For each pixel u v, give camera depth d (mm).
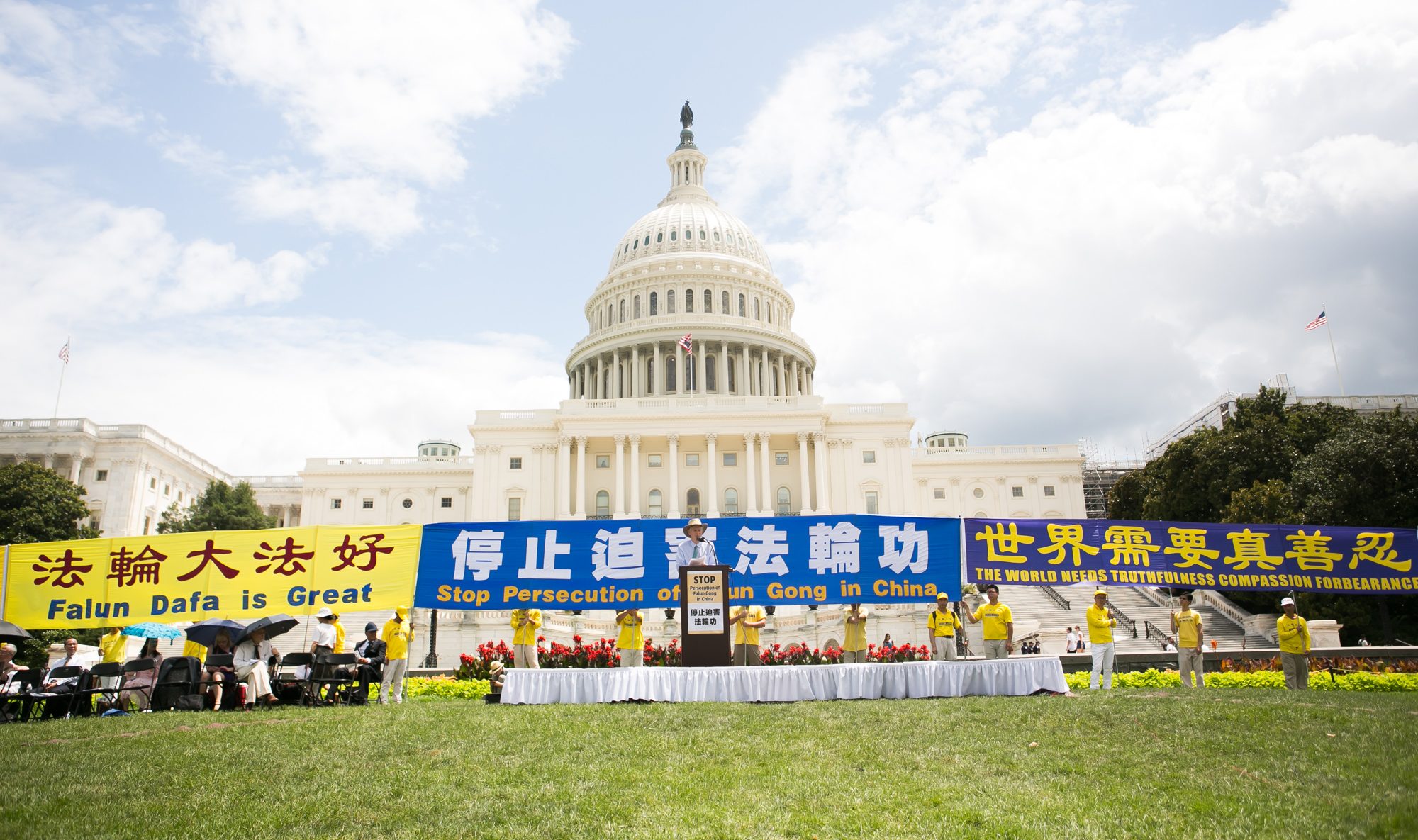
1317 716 15680
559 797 11336
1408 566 26266
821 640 52250
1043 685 19031
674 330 99375
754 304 107750
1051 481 95875
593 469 83688
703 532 21312
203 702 20078
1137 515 79188
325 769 12758
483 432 83938
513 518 82062
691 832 9961
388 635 21875
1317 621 41125
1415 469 46344
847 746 13898
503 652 31297
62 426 82625
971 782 11922
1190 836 9578
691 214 113250
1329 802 10641
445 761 13219
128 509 82875
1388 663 30859
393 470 92750
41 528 62094
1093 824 10031
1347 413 59812
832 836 9859
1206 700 17391
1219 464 59500
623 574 24062
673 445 81312
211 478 99250
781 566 24328
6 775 12453
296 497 108188
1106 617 23375
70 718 18688
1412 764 12148
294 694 21562
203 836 9898
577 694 18938
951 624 23906
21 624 24000
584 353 105062
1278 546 26047
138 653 50125
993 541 25125
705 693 18703
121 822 10305
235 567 24219
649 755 13469
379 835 10023
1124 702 17094
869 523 24672
